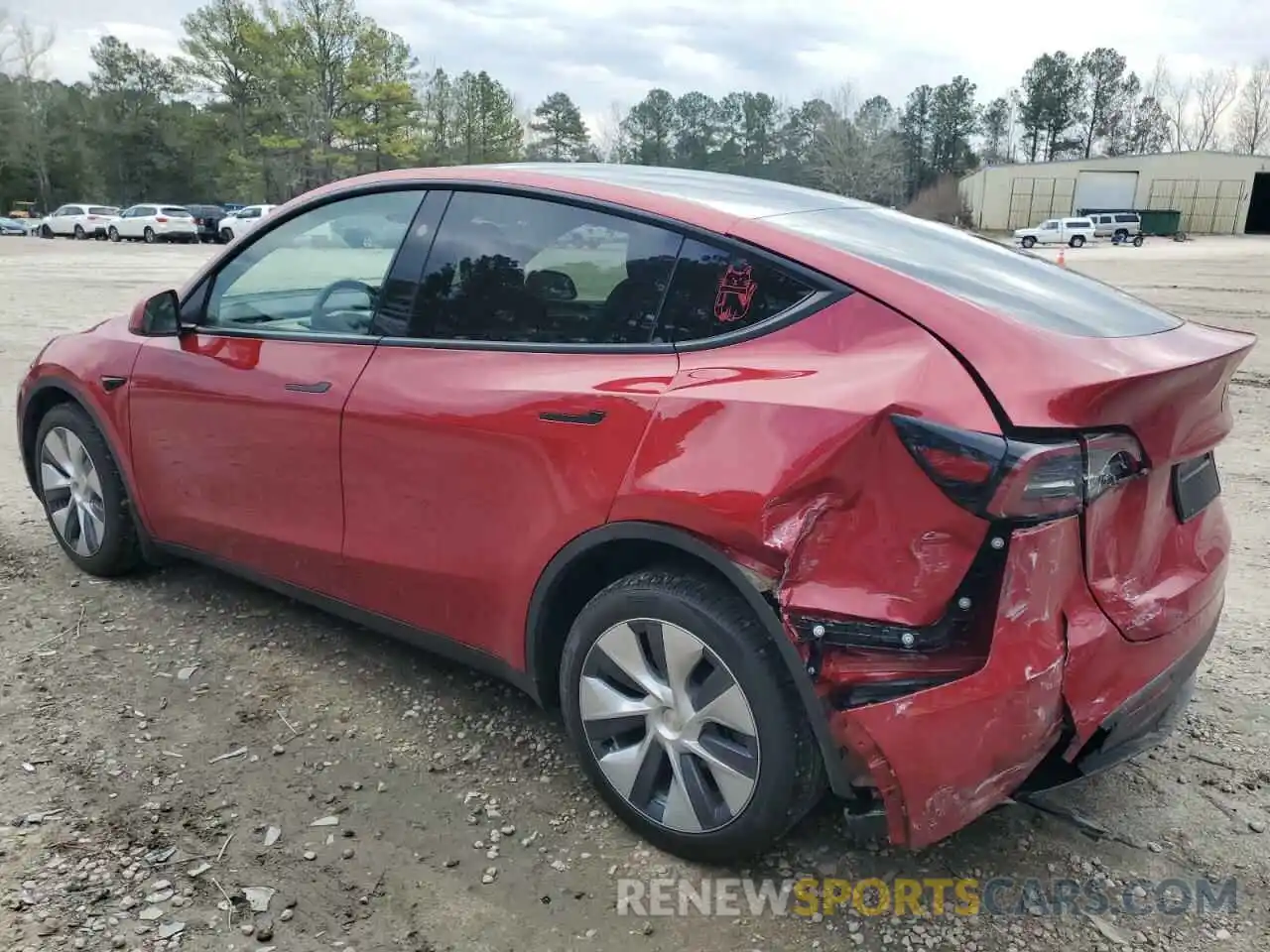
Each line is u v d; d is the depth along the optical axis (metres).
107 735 3.14
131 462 3.98
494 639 2.95
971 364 2.15
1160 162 76.81
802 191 3.22
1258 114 103.00
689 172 3.32
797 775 2.36
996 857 2.67
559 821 2.78
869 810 2.30
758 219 2.65
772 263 2.50
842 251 2.49
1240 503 5.86
